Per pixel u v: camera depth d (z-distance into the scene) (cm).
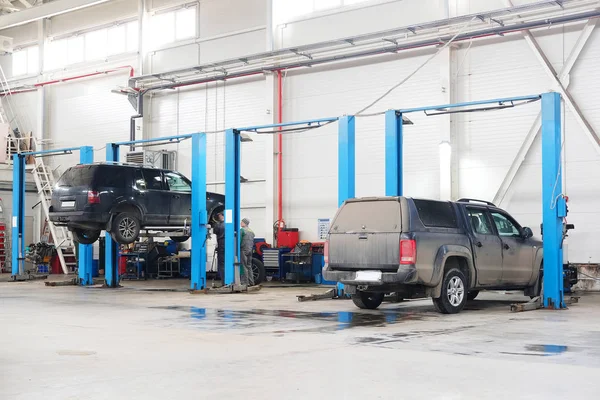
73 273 2556
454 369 627
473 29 1784
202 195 1647
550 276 1208
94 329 927
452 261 1131
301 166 2116
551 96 1216
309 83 2103
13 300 1402
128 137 2531
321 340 816
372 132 1986
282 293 1595
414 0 1903
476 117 1812
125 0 2548
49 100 2770
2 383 573
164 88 2389
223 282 1767
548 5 1661
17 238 2106
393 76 1948
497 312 1148
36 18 2395
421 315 1100
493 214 1237
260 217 2195
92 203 1630
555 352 724
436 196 1872
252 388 550
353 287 1115
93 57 2642
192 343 793
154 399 515
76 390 545
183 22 2381
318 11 2081
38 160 2742
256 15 2205
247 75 2206
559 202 1207
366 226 1088
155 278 2230
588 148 1667
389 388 549
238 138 1619
